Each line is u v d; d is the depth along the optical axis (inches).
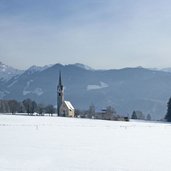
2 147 1311.5
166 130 2901.1
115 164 1001.5
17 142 1496.1
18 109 7834.6
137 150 1331.2
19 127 2576.3
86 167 942.4
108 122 4411.9
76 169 909.8
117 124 3873.0
